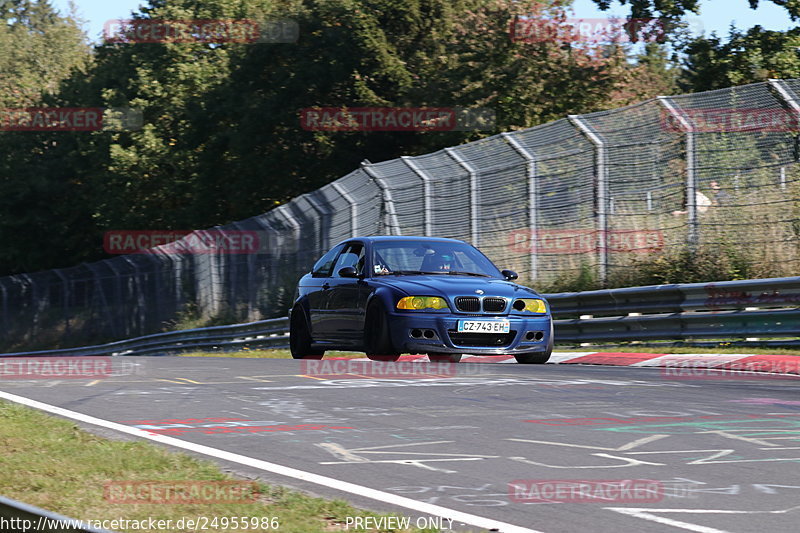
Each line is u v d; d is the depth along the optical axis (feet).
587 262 226.58
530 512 60.29
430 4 472.03
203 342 348.59
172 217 551.18
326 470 72.13
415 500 63.16
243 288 342.44
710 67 404.77
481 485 67.46
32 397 110.32
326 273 172.35
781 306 172.04
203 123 524.93
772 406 102.83
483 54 419.33
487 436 85.40
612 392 113.91
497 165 242.58
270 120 479.82
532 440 83.51
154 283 416.26
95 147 595.06
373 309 150.92
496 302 147.64
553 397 109.50
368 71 468.75
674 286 186.91
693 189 209.97
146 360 173.58
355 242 168.66
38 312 540.52
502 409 100.68
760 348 171.73
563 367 148.46
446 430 88.33
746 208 203.82
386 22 479.41
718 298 181.06
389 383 123.03
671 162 214.90
